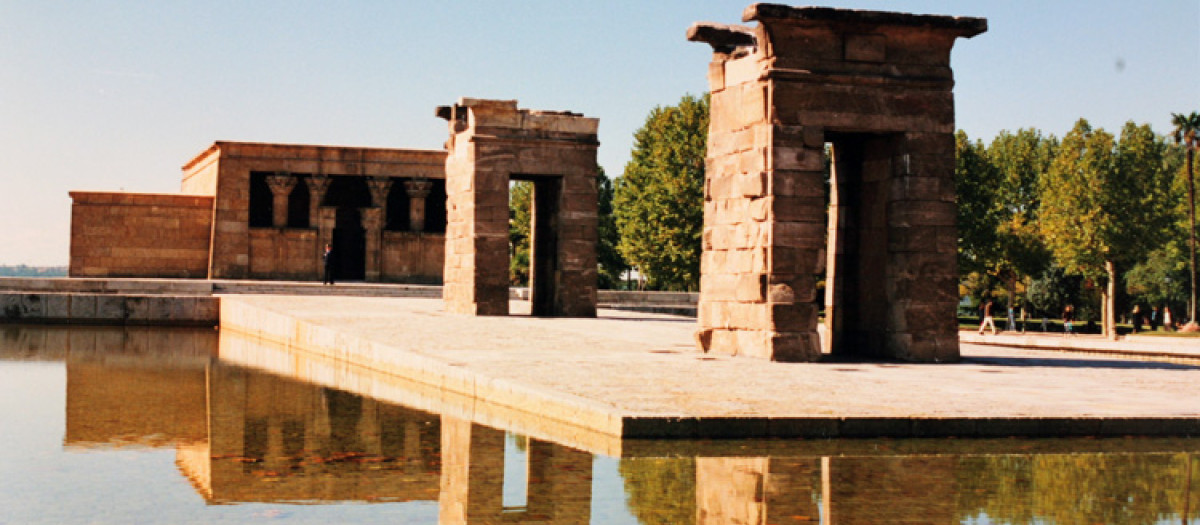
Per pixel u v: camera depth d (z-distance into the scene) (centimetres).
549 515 985
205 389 2094
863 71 2117
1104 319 7894
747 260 2133
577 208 3719
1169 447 1295
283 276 6025
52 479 1198
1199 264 8706
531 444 1336
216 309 4406
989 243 7562
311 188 6072
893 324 2164
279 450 1383
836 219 2291
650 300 5344
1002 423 1336
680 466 1170
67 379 2305
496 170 3641
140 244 6019
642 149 8106
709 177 2273
